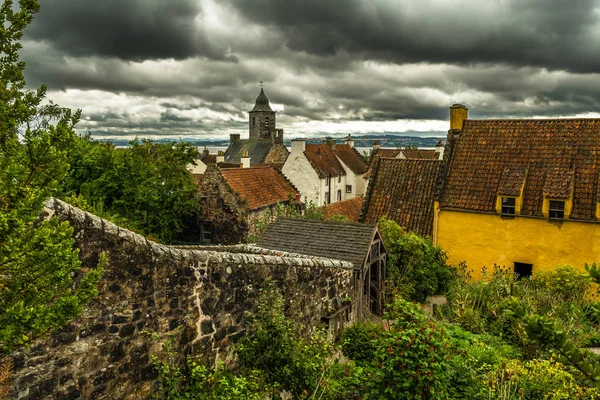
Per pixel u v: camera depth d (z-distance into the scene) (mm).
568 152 19484
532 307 13539
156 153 26562
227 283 8203
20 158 3635
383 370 7738
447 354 7828
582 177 18562
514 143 20906
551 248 18469
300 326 10195
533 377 8945
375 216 22797
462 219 20281
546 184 18688
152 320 6805
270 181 30719
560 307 13680
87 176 24844
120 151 26312
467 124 22578
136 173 25250
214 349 7926
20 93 4672
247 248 14219
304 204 30688
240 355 8141
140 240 6586
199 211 26906
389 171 24375
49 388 5539
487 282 17125
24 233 3625
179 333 7266
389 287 15672
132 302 6488
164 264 6973
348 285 13070
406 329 7844
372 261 14719
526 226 18906
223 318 8125
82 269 5785
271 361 7980
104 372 6145
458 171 21281
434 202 20875
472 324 13352
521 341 11617
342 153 54719
